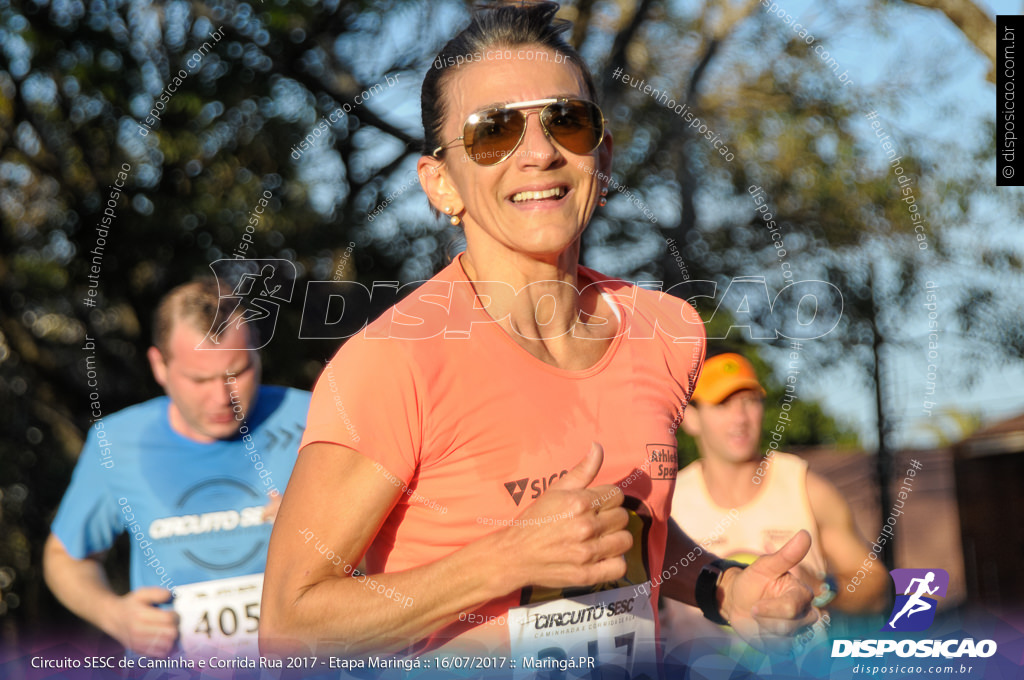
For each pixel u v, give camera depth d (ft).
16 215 21.79
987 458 32.12
